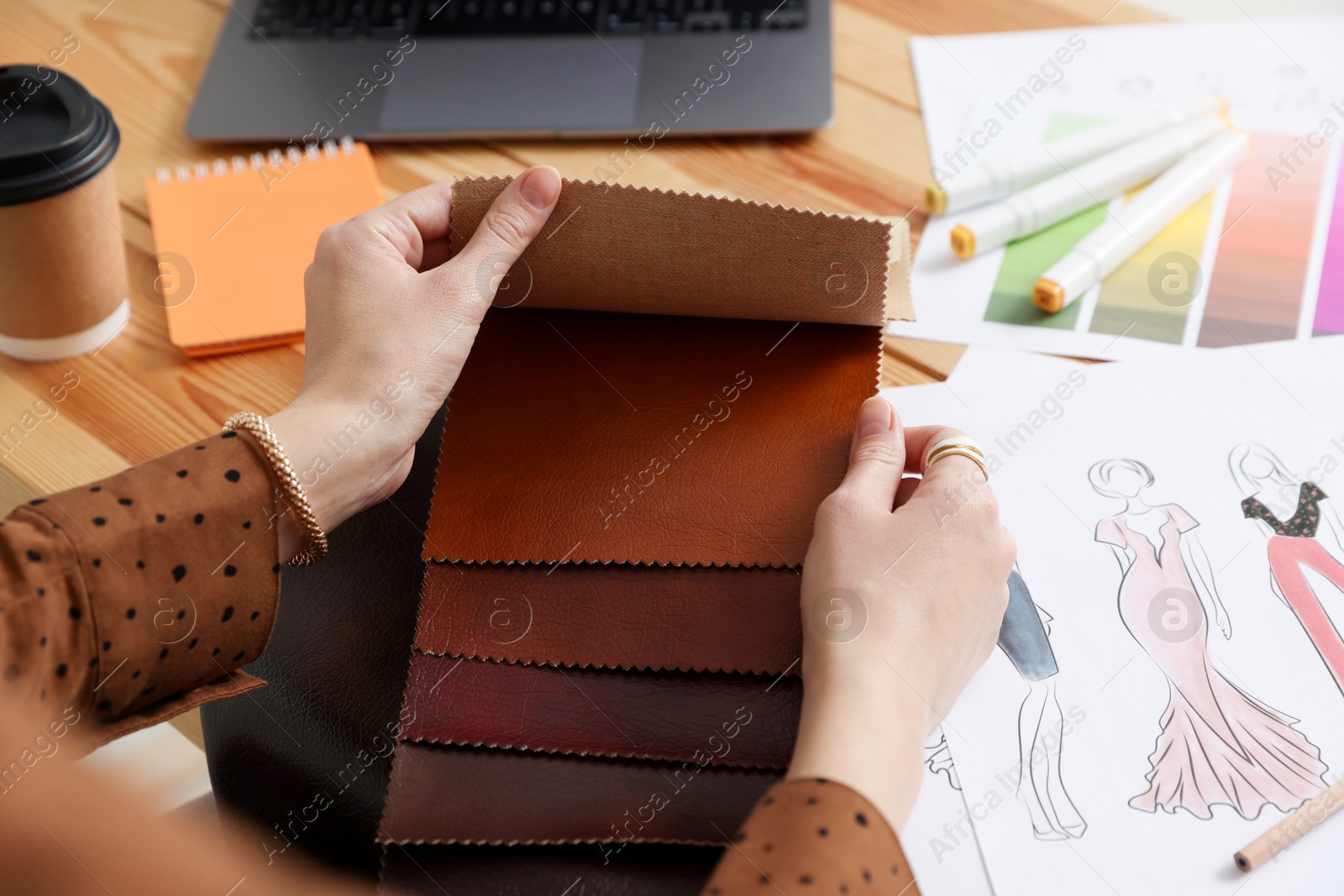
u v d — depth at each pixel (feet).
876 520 1.53
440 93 2.50
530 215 1.64
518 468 1.68
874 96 2.58
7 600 1.25
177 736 2.16
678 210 1.60
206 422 2.02
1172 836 1.49
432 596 1.60
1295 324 2.09
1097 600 1.74
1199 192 2.29
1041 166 2.30
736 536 1.61
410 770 1.45
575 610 1.58
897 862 1.20
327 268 1.69
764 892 1.13
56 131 1.93
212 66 2.58
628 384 1.76
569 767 1.46
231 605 1.45
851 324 1.79
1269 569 1.76
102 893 0.54
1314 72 2.53
